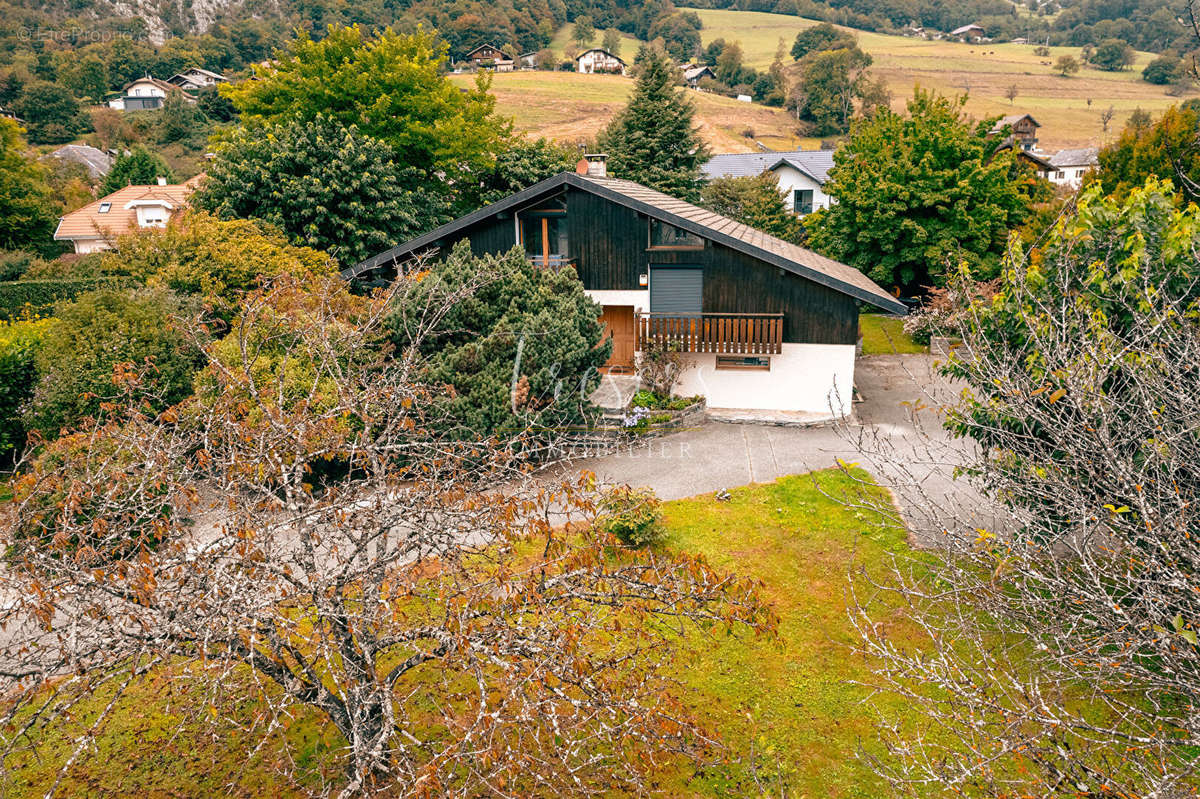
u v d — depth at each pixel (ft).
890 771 26.43
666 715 21.20
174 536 22.08
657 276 65.16
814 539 42.96
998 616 22.79
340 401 26.81
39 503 26.53
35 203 135.64
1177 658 16.34
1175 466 19.13
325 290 35.32
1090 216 32.40
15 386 54.85
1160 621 16.49
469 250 60.08
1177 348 22.56
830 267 71.20
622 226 64.85
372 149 81.15
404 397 27.17
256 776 26.99
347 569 21.74
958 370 33.27
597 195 64.64
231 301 65.26
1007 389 22.71
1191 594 16.42
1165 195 32.40
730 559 41.24
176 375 50.31
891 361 82.07
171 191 161.99
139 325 50.49
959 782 17.79
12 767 27.40
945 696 29.96
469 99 105.81
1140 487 16.93
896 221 101.96
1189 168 66.49
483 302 55.31
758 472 52.75
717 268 63.77
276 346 48.19
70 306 50.47
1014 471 24.63
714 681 31.78
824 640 34.22
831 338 62.90
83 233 150.61
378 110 91.09
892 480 25.81
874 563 39.96
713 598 22.26
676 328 63.67
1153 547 17.19
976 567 30.48
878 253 106.22
